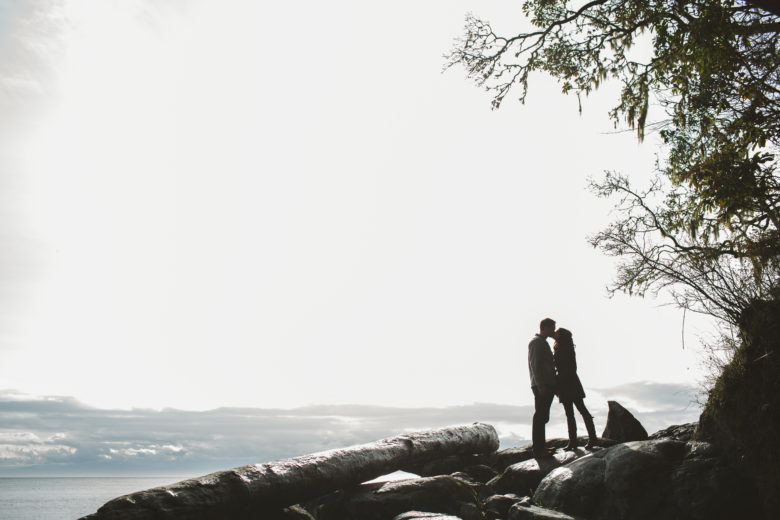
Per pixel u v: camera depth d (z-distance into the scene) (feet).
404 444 33.45
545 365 31.27
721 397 23.13
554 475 25.88
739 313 24.13
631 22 31.35
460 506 26.76
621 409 33.86
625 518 22.47
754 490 20.74
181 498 21.33
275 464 25.76
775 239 23.65
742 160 24.58
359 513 27.96
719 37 25.55
